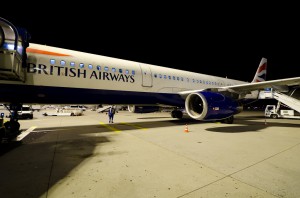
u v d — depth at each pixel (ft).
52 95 23.29
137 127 30.37
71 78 24.39
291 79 26.73
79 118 49.83
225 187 8.95
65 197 7.86
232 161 12.91
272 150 15.92
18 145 17.51
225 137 21.77
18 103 22.41
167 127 30.55
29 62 21.53
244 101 49.08
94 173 10.59
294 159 13.42
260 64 58.85
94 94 26.53
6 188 8.63
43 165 11.89
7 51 15.88
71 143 18.34
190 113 27.43
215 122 38.88
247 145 17.72
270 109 59.57
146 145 17.56
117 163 12.37
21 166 11.68
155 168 11.46
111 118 41.42
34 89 21.95
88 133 24.29
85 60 26.13
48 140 19.77
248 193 8.36
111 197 7.90
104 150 15.70
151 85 33.12
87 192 8.32
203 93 26.78
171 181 9.58
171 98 36.40
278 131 27.20
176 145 17.60
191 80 40.57
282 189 8.79
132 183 9.30
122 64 30.37
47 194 8.09
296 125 35.70
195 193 8.33
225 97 28.02
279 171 11.10
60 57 24.02
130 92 30.37
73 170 11.04
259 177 10.19
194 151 15.48
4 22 15.55
